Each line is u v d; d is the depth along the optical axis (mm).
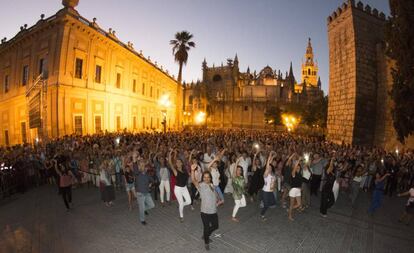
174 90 54062
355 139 21719
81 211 8359
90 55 24812
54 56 21562
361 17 22672
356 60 21922
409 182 12133
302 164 9055
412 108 14961
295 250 5973
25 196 10195
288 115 57219
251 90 78000
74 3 21984
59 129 21047
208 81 82312
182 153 10594
